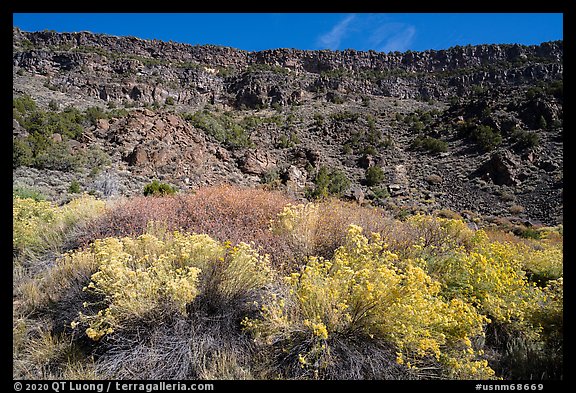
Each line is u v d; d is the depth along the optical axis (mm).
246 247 3672
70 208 7262
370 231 5246
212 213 6285
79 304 3688
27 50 67500
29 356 3115
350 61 107688
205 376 2834
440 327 3082
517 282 4082
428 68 108562
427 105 74312
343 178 28812
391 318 2949
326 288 3105
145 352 3027
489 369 2855
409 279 2996
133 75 69000
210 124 32125
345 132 47312
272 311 3102
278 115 57500
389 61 109562
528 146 35688
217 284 3553
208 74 78125
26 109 27547
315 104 68688
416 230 6086
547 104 41719
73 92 56344
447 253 4824
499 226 20922
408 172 36062
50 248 5816
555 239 15672
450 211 23344
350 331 3070
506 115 43562
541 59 92500
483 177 31797
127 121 26094
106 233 5684
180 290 3182
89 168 19078
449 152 40250
